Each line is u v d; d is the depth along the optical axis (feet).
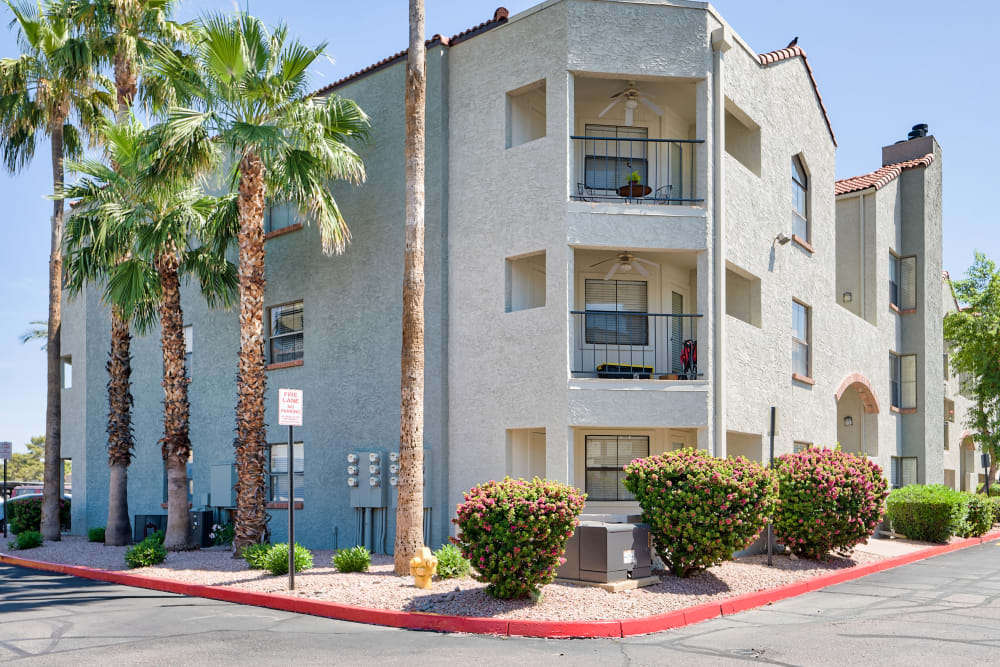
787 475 50.85
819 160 73.05
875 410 82.28
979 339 95.50
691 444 56.59
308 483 62.64
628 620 33.35
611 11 53.52
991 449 96.58
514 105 56.29
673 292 59.72
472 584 41.52
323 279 63.31
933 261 93.91
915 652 29.09
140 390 81.05
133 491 80.69
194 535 63.46
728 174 55.67
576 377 54.75
